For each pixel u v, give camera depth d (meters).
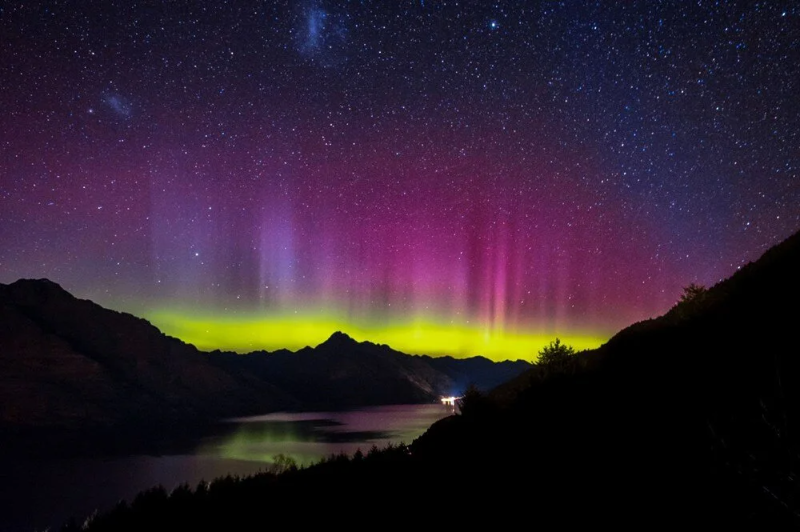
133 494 52.75
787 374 6.48
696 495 4.99
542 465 7.34
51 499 51.31
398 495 8.54
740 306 10.13
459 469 8.63
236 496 12.13
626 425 7.42
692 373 8.19
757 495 4.43
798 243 11.60
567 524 5.50
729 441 5.50
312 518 8.70
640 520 5.00
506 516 6.27
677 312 13.84
